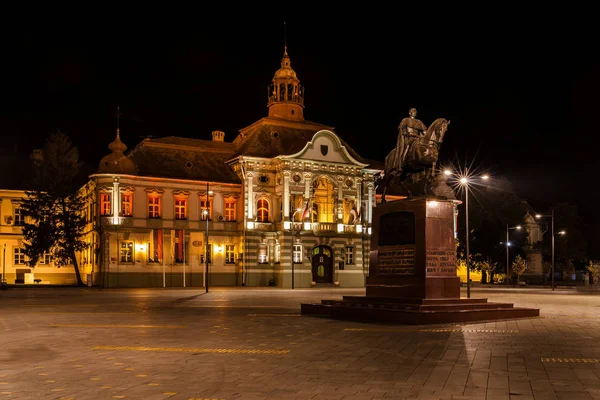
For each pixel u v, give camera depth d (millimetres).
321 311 27125
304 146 71062
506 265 85125
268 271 70938
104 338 18938
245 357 14992
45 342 18031
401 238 25453
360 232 74375
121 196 66688
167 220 68688
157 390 11188
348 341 17969
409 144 26609
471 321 23703
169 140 73812
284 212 69812
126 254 66562
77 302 38000
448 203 25188
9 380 12180
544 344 17172
